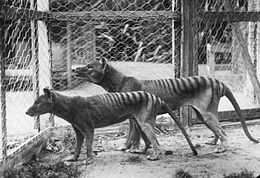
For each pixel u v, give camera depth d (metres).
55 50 11.83
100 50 13.70
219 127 6.70
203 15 8.25
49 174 5.49
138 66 13.16
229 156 6.45
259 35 9.48
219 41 11.46
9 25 6.69
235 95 10.65
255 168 5.82
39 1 7.69
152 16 8.00
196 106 6.73
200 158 6.34
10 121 8.21
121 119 6.25
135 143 6.69
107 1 12.27
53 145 7.15
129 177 5.49
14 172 5.47
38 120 7.17
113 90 6.84
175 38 8.22
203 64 11.95
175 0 8.22
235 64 11.10
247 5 9.73
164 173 5.63
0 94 5.39
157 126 8.05
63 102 5.95
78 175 5.55
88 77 6.75
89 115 6.08
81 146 6.54
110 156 6.51
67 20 7.78
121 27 13.67
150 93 6.62
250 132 8.09
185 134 6.48
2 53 5.39
